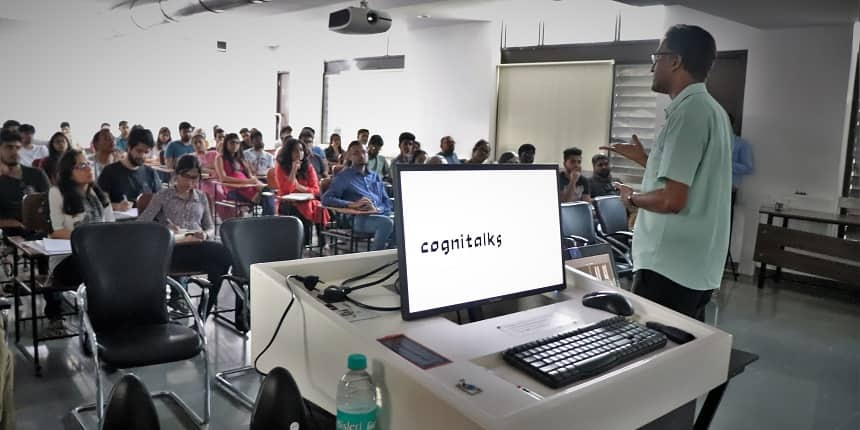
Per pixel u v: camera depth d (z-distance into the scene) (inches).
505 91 310.8
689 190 66.7
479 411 35.8
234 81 442.0
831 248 205.3
